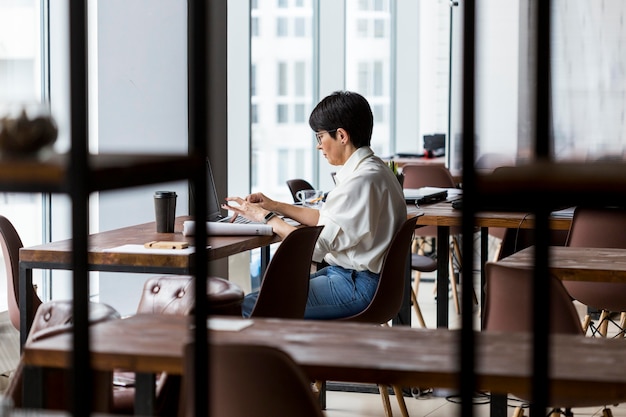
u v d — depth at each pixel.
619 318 6.62
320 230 3.97
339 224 4.25
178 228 4.76
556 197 1.22
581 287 4.63
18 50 5.40
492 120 8.82
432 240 8.26
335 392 5.03
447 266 4.89
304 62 8.81
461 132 1.27
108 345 2.37
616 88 7.86
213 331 2.56
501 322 3.15
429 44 10.30
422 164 8.05
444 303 4.90
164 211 4.49
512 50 8.66
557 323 3.00
